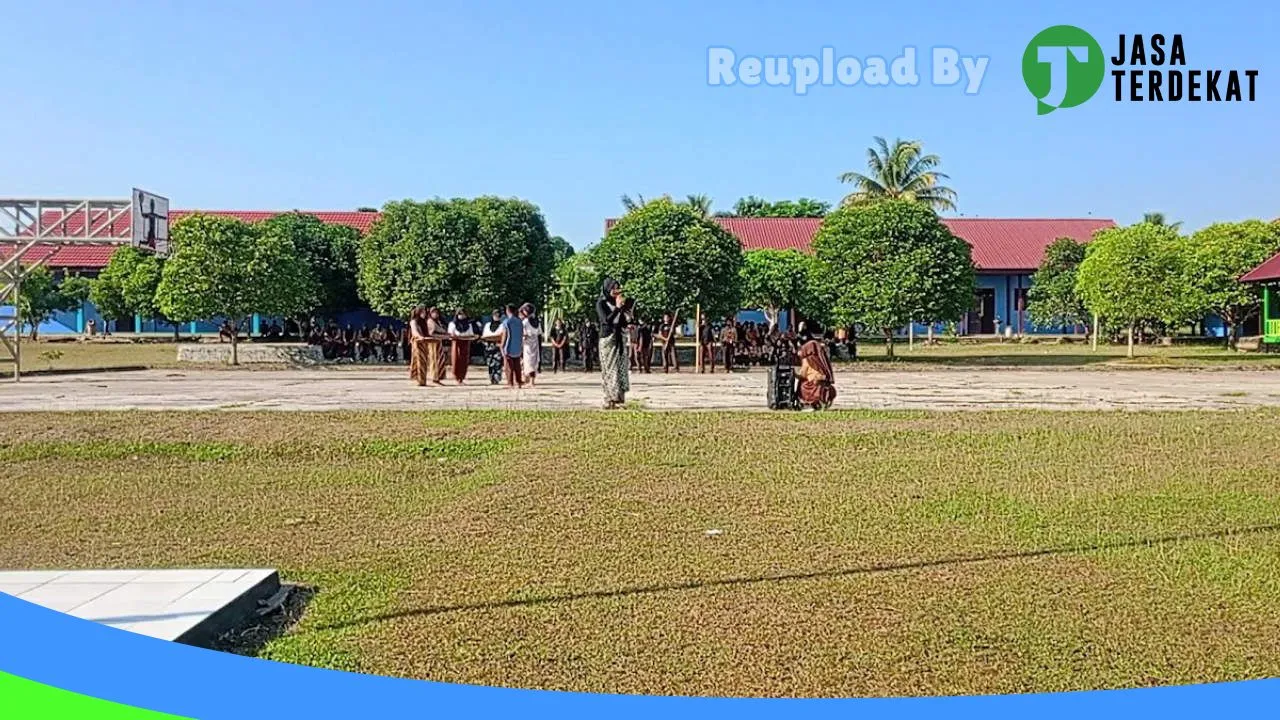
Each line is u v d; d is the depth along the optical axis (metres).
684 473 8.96
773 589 5.59
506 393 17.84
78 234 24.45
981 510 7.43
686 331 47.16
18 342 23.11
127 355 35.34
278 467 9.77
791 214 72.12
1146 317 35.03
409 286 29.70
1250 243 40.47
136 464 9.98
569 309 31.86
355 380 22.73
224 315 30.16
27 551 6.66
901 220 32.09
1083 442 10.58
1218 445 10.38
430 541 6.79
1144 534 6.70
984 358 34.72
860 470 9.05
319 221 40.91
